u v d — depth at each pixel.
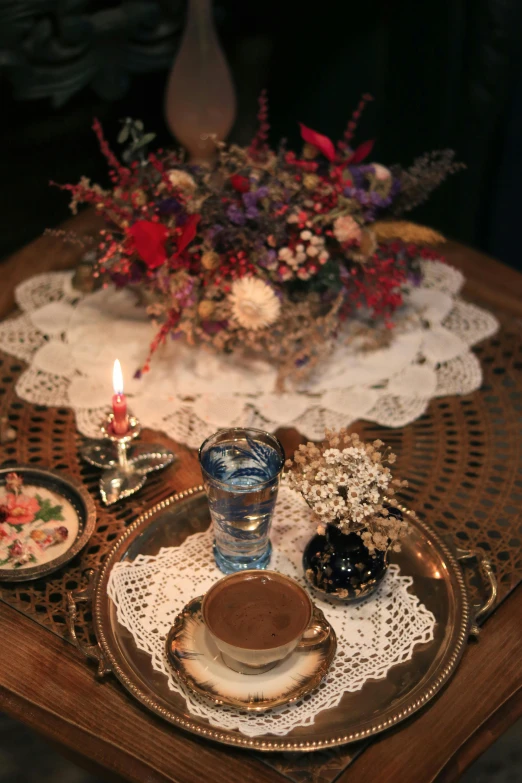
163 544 0.86
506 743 1.21
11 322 1.10
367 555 0.81
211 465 0.82
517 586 0.85
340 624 0.81
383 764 0.73
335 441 0.79
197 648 0.77
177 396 1.01
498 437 0.98
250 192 0.98
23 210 1.92
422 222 1.92
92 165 2.02
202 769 0.73
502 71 1.66
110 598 0.81
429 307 1.13
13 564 0.84
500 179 1.79
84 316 1.10
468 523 0.89
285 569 0.85
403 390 1.02
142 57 1.71
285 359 1.02
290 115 2.11
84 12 1.67
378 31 1.88
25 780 1.15
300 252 0.97
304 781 0.72
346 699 0.76
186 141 1.39
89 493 0.91
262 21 2.00
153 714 0.76
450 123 1.80
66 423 0.99
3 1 1.45
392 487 0.86
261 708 0.74
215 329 1.01
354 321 1.10
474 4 1.62
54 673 0.78
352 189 0.99
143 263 1.01
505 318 1.13
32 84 1.61
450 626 0.80
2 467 0.91
